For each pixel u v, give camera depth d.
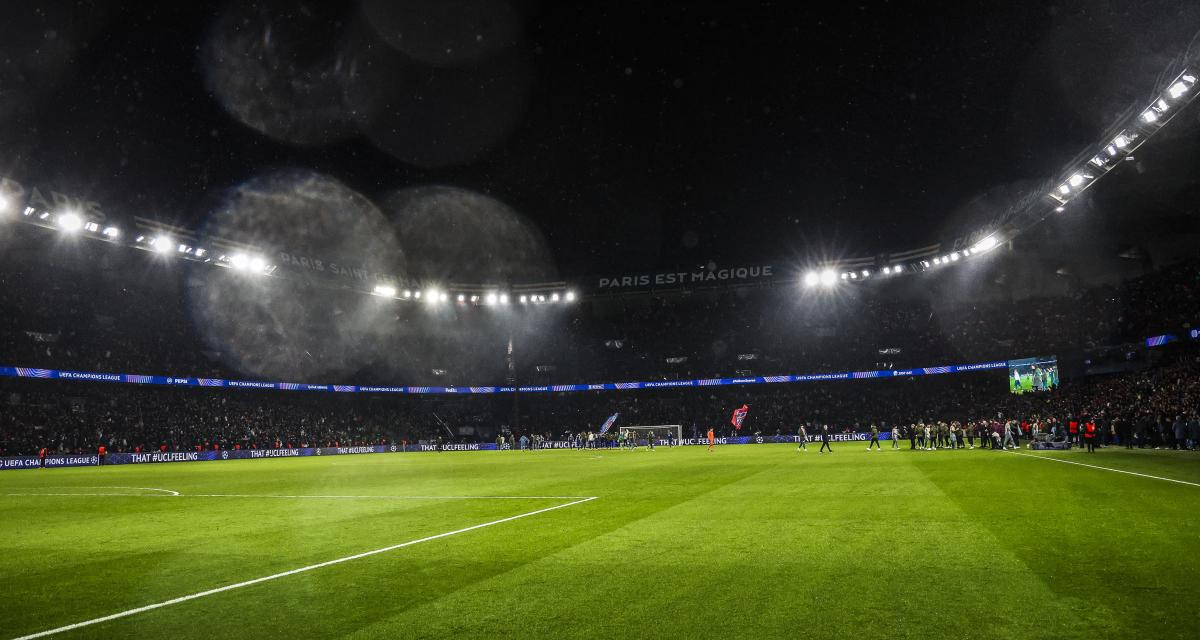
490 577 8.07
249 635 6.14
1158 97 32.06
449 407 85.69
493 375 86.31
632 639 5.64
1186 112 35.34
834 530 10.77
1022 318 66.62
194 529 13.13
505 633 5.93
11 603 7.55
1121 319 55.12
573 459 42.69
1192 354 45.66
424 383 83.44
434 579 8.06
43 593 8.00
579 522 12.61
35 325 57.88
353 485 23.70
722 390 81.50
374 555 9.70
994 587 6.96
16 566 9.77
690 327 86.06
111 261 61.47
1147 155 40.31
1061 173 42.28
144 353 62.78
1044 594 6.66
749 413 75.38
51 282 59.97
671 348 85.38
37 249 57.72
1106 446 37.34
